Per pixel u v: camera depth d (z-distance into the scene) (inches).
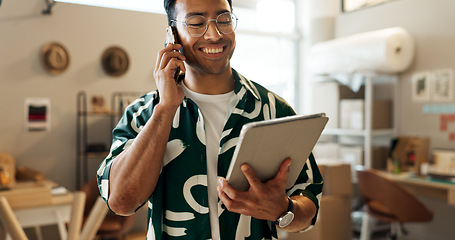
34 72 146.6
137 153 35.5
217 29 38.7
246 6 199.2
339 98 183.3
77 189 155.6
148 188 36.6
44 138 151.7
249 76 207.6
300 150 35.6
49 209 95.0
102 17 128.0
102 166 40.3
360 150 175.5
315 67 189.8
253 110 42.3
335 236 134.8
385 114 175.3
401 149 163.5
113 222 128.1
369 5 183.6
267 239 42.3
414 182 143.8
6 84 142.7
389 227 173.8
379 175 134.7
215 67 39.5
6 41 138.6
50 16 140.6
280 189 34.1
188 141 40.1
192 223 39.0
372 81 179.3
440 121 157.8
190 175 39.4
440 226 157.8
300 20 216.8
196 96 42.3
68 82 152.6
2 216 51.7
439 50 157.5
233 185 34.0
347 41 173.8
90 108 156.3
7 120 145.3
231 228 39.4
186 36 38.9
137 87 158.7
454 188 132.2
